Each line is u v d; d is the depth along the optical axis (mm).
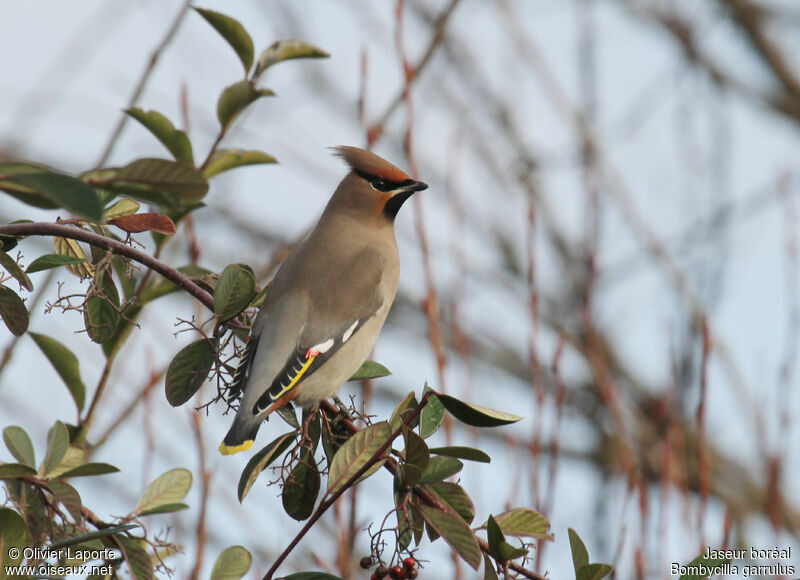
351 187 10977
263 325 9398
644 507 10664
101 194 8188
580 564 7191
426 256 10992
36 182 5961
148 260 7996
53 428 7648
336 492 7211
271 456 7973
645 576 10445
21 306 7828
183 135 9586
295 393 9172
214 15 9289
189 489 8086
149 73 10375
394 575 7258
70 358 9344
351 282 9969
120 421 9930
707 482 10812
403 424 7094
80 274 8336
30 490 7379
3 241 7930
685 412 12867
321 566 10656
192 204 9312
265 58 9531
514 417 7125
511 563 7227
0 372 9125
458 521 7129
